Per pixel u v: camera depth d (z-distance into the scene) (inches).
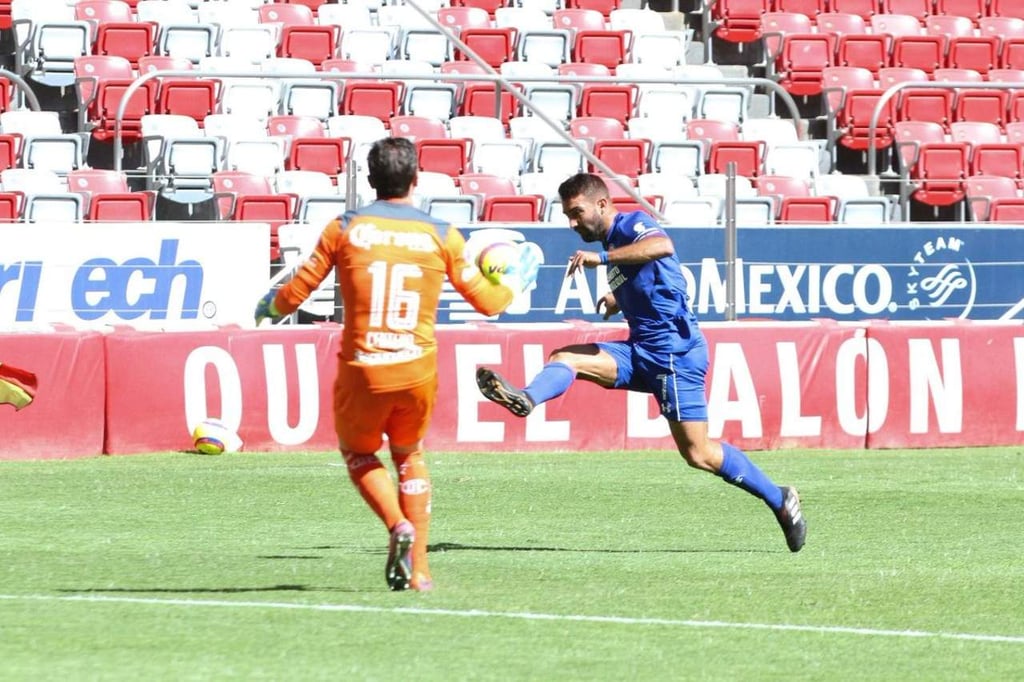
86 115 2780.5
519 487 1631.4
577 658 815.1
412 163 951.6
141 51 2957.7
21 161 2613.2
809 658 829.8
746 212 2635.3
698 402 1183.6
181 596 976.3
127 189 2506.2
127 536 1268.5
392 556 916.0
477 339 1991.9
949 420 2126.0
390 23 3208.7
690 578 1083.3
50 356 1851.6
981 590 1049.5
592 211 1186.6
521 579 1064.8
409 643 841.5
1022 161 3024.1
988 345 2144.4
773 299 2263.8
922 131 3110.2
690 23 3432.6
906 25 3538.4
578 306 2198.6
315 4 3260.3
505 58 3134.8
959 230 2322.8
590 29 3287.4
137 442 1898.4
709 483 1673.2
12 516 1378.0
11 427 1838.1
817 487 1665.8
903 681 783.7
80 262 2022.6
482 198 2466.8
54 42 2913.4
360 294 930.1
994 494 1614.2
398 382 932.0
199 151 2628.0
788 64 3280.0
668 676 780.6
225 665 782.5
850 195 2849.4
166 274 2052.2
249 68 2930.6
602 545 1255.5
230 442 1900.8
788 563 1165.1
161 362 1908.2
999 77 3376.0
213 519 1376.7
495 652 824.9
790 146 2962.6
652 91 3093.0
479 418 1993.1
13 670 765.9
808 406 2085.4
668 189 2755.9
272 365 1942.7
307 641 841.5
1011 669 815.1
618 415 2031.3
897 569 1139.9
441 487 1626.5
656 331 1179.3
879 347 2106.3
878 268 2298.2
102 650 813.9
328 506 1466.5
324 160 2669.8
